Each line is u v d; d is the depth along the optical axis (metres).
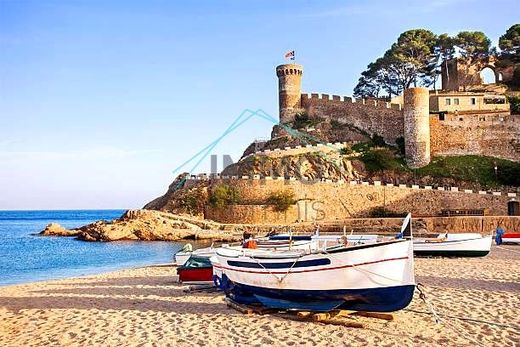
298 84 93.62
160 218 65.19
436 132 75.00
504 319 15.08
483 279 22.56
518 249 37.97
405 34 98.81
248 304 18.02
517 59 96.31
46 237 76.50
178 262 30.33
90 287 25.81
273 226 61.16
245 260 17.58
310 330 14.53
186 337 14.50
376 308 15.07
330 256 14.98
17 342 14.91
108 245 58.31
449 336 13.49
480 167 70.94
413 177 71.50
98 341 14.63
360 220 59.72
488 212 59.00
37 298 22.77
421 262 30.17
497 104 76.88
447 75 96.81
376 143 80.25
